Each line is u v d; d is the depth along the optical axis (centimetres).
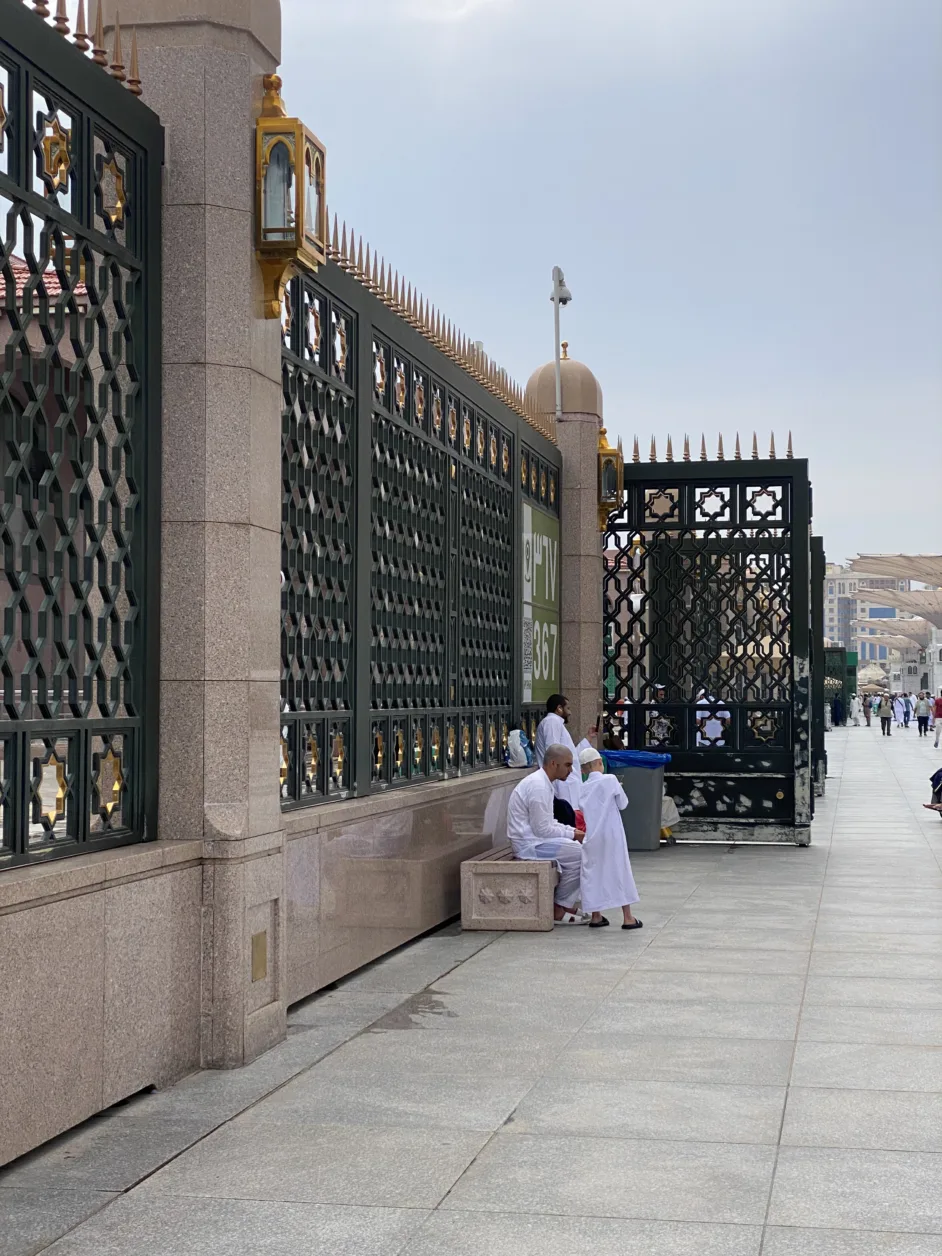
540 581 1492
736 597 1708
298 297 805
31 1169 505
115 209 626
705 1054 674
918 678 12731
